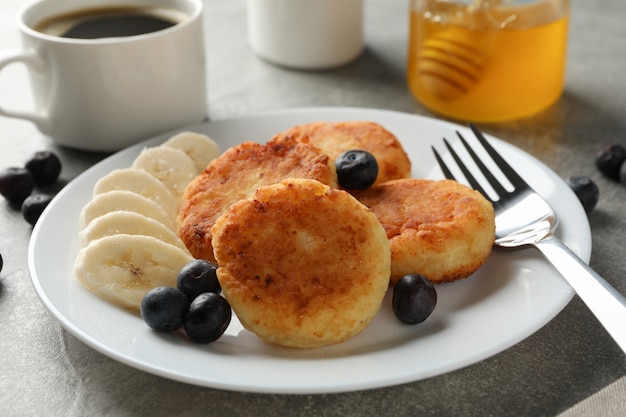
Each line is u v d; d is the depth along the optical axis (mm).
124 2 671
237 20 830
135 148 591
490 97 656
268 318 476
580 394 471
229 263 485
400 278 496
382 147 577
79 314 483
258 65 753
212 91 718
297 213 493
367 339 486
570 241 518
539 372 481
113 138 629
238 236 490
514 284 501
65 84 614
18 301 530
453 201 529
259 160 550
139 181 552
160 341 474
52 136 638
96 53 604
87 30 645
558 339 499
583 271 490
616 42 776
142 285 498
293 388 444
